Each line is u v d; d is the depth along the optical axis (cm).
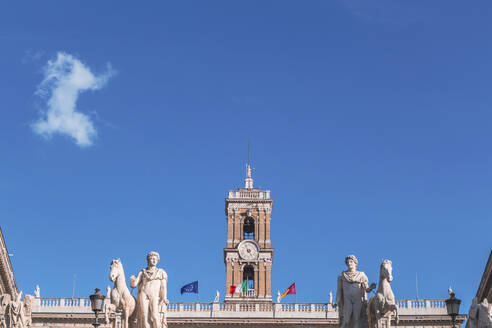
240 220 13475
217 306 10638
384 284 4153
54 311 10269
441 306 10369
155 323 4044
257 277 13000
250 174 13975
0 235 6962
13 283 7825
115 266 4147
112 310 4494
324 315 10588
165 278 4144
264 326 10488
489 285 6944
